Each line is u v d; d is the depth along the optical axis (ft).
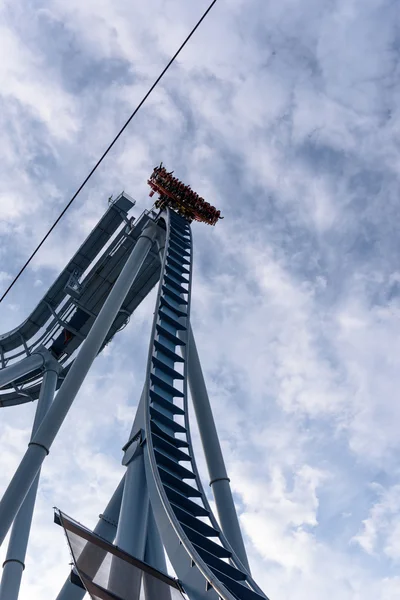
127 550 67.62
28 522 103.65
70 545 53.72
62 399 86.84
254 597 58.18
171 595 55.26
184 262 112.88
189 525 66.49
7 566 98.63
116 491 81.61
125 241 131.85
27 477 81.10
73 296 131.03
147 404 78.07
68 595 73.00
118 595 52.24
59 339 140.15
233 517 82.74
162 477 70.38
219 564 61.16
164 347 90.33
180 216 126.11
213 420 94.63
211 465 89.10
